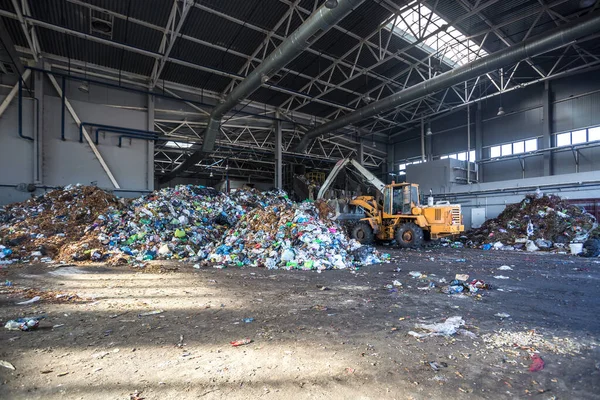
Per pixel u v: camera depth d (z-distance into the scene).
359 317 4.28
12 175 12.59
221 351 3.17
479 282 6.11
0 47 10.12
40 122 13.09
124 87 14.73
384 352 3.18
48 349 3.17
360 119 16.91
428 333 3.70
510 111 19.09
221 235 11.71
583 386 2.58
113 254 8.82
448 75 12.70
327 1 8.02
